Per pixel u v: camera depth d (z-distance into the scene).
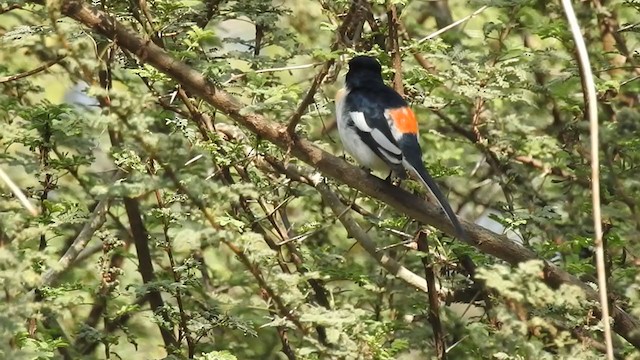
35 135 10.90
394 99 11.23
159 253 13.81
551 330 8.59
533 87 12.56
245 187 8.45
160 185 7.88
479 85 11.60
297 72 14.91
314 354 10.20
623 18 15.52
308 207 14.01
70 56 8.24
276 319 9.70
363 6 10.10
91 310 13.12
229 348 12.11
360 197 13.85
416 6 15.63
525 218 11.50
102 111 7.90
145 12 9.91
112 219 14.47
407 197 10.16
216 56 12.29
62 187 12.44
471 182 15.09
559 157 12.79
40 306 8.02
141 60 9.68
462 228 9.98
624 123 11.45
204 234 8.04
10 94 12.52
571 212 13.05
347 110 11.24
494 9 15.85
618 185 10.50
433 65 13.73
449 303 12.63
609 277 10.53
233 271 13.71
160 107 12.37
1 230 8.20
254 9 12.43
